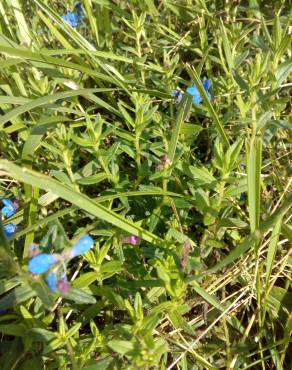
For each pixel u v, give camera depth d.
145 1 0.39
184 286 0.22
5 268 0.20
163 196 0.27
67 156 0.26
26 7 0.43
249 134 0.30
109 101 0.36
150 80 0.36
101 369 0.21
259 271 0.25
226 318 0.26
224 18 0.41
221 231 0.27
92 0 0.37
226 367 0.25
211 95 0.33
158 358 0.20
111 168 0.28
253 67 0.29
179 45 0.38
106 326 0.24
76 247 0.18
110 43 0.38
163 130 0.30
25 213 0.27
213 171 0.29
